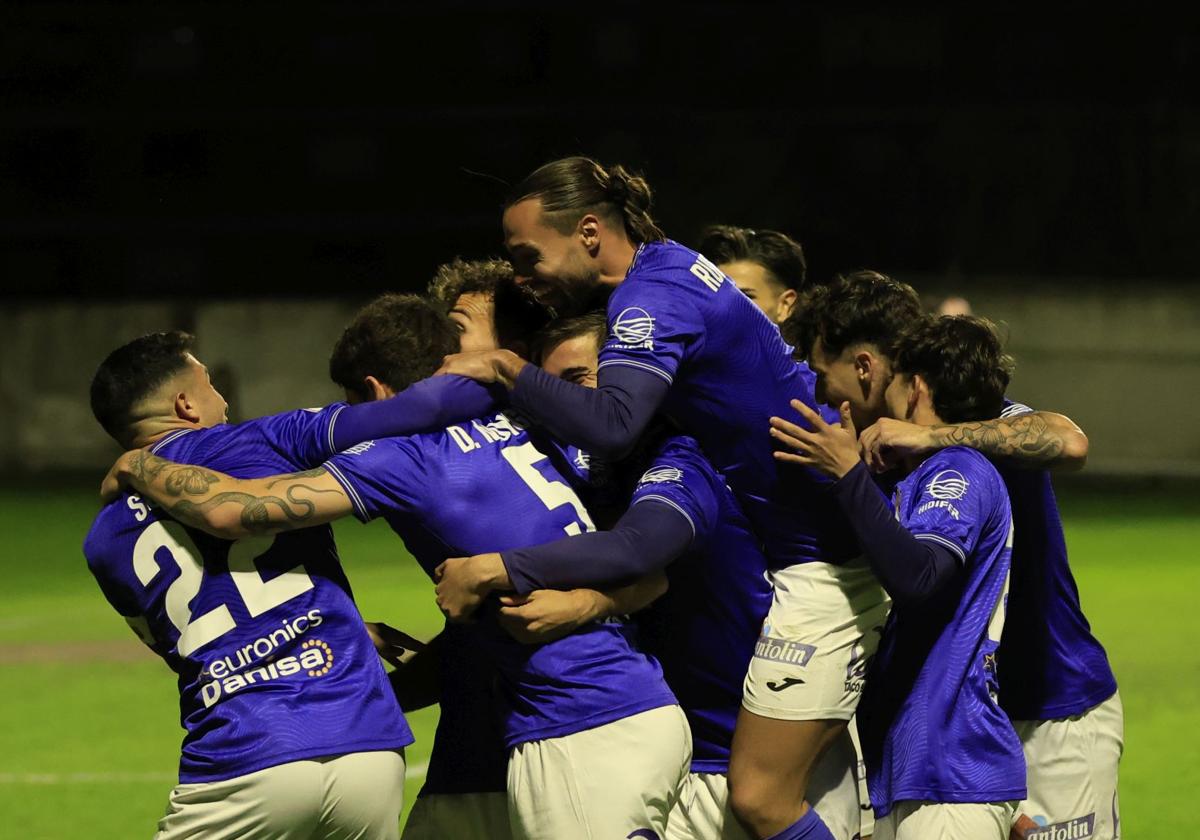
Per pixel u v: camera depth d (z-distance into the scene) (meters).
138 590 7.93
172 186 68.19
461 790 8.74
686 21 65.50
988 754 8.11
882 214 62.78
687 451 8.45
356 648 7.95
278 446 8.12
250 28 67.69
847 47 64.69
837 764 8.91
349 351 8.56
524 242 8.58
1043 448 8.78
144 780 16.09
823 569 8.52
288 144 68.19
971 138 61.97
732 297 8.45
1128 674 21.09
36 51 67.75
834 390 9.20
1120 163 60.56
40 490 50.12
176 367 8.39
